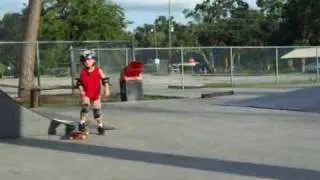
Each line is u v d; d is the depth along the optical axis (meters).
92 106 12.38
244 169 8.23
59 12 49.97
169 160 9.04
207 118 14.79
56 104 19.84
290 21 93.62
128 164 8.77
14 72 25.17
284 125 13.17
